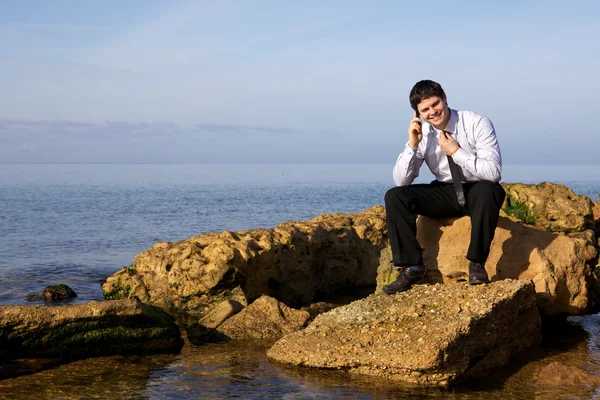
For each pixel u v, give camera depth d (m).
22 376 5.76
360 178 140.75
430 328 5.52
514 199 9.53
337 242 10.95
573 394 5.14
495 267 7.00
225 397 5.14
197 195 52.94
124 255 17.11
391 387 5.30
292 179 123.31
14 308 6.11
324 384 5.40
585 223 9.16
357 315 6.17
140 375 5.79
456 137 6.18
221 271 8.76
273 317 7.52
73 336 6.32
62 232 22.97
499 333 5.87
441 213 6.61
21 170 185.75
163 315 7.45
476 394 5.16
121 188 67.31
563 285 7.00
